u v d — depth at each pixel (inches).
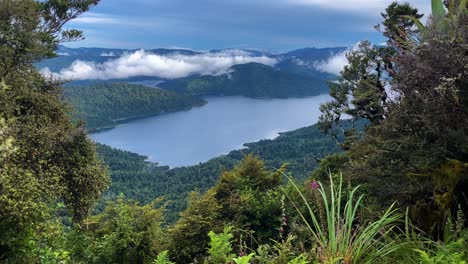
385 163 158.9
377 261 101.5
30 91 522.0
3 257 285.0
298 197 296.8
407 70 149.0
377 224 106.3
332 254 98.3
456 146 134.3
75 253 427.8
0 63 481.7
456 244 99.4
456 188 136.8
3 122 328.8
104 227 522.3
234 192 432.1
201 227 396.5
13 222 282.7
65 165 530.9
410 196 148.5
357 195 179.9
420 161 145.8
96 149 584.1
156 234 456.4
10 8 485.1
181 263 409.1
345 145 383.2
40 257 290.5
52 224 312.8
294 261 94.5
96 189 561.0
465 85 133.3
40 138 464.4
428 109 138.9
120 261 438.6
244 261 84.9
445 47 138.1
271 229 378.0
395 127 157.8
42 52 541.6
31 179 316.8
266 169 478.9
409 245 106.7
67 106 580.7
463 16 150.5
